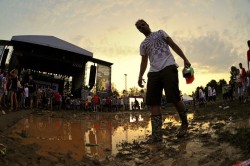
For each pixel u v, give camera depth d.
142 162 3.79
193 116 10.36
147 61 5.04
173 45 4.72
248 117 6.35
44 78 30.55
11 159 3.39
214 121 6.86
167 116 13.02
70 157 4.18
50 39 24.30
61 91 31.14
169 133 5.69
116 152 4.68
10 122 7.45
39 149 4.40
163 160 3.72
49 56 24.61
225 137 4.19
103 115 17.58
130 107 33.09
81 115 16.19
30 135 5.75
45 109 20.05
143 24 4.91
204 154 3.62
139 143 5.19
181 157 3.68
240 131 4.30
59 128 7.84
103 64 28.38
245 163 2.59
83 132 7.33
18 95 16.50
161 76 4.68
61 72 29.80
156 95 4.82
